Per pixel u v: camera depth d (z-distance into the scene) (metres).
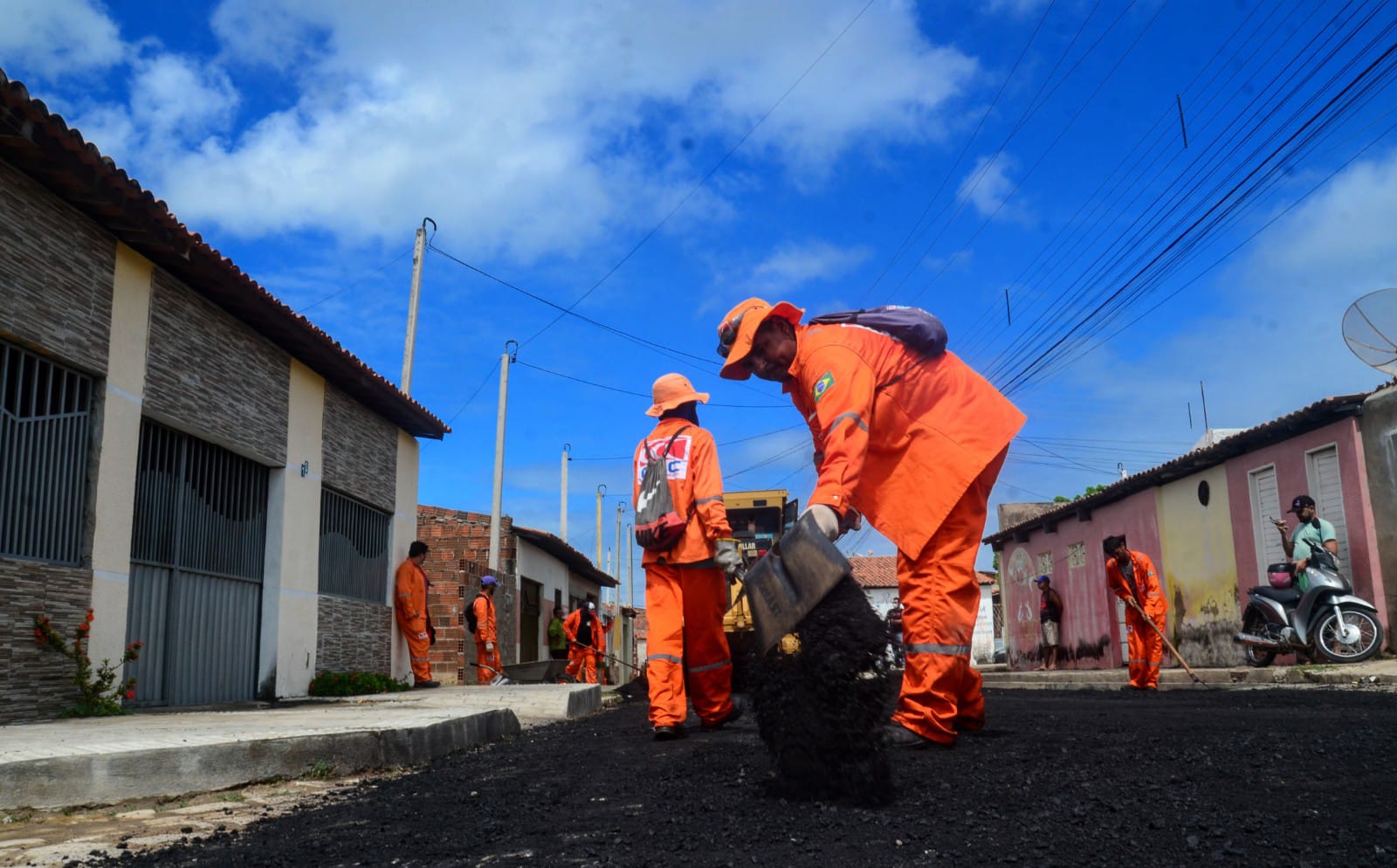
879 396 4.03
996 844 2.42
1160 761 3.48
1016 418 4.12
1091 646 22.80
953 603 4.02
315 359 11.39
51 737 4.88
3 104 6.07
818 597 3.03
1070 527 24.12
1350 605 12.01
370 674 12.23
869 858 2.35
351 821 3.45
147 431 8.60
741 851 2.48
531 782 4.14
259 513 10.65
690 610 5.76
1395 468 12.81
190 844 3.16
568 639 21.09
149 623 8.59
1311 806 2.62
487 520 24.27
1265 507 15.83
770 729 3.10
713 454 5.78
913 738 3.97
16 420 6.86
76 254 7.37
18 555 6.85
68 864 2.91
